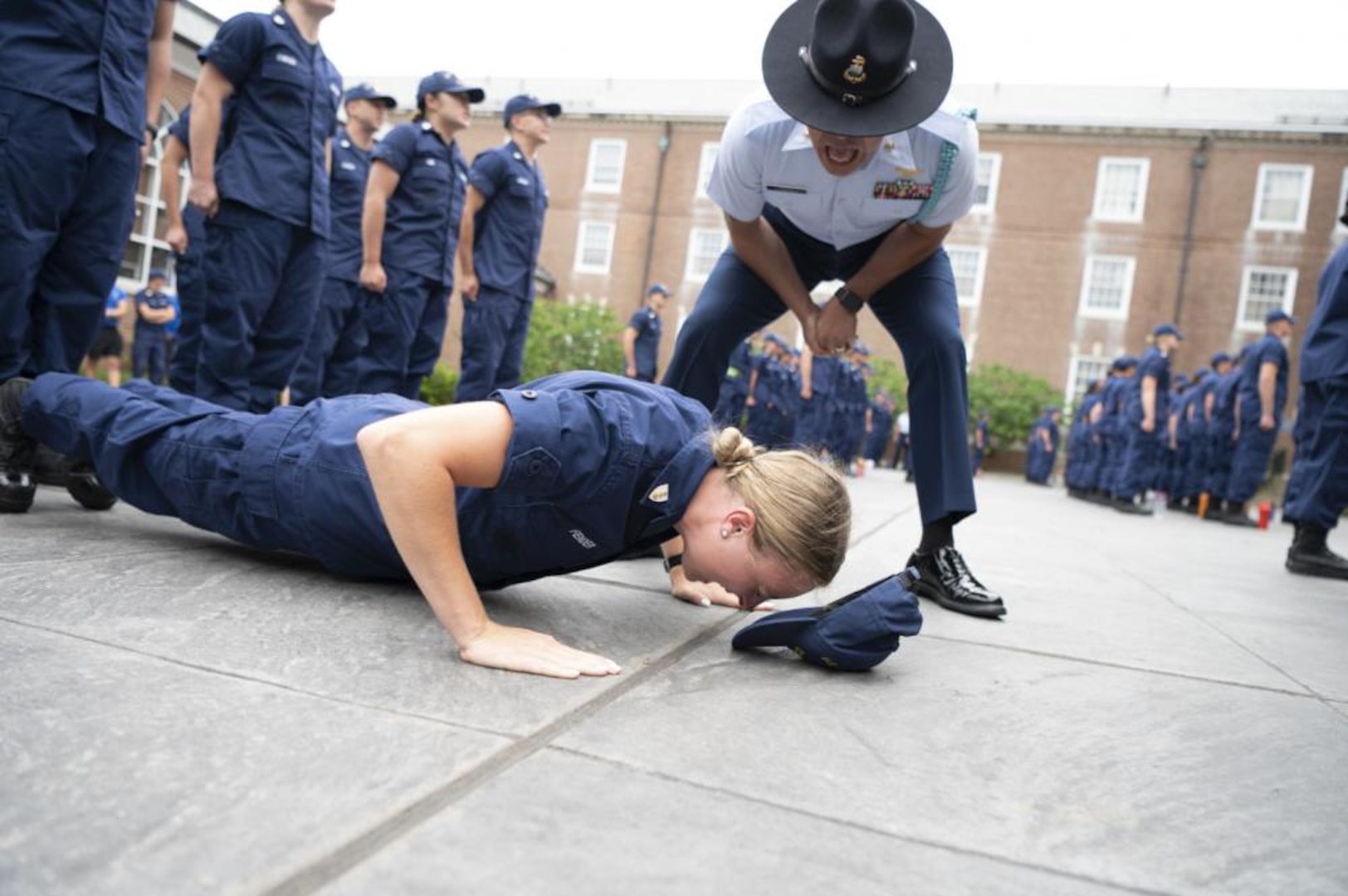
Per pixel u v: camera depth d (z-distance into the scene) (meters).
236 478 2.01
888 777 1.24
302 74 3.61
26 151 2.48
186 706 1.21
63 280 2.74
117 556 2.06
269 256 3.58
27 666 1.29
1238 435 9.14
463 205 5.41
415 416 1.49
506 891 0.84
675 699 1.49
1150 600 3.13
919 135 2.28
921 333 2.60
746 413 9.77
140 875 0.81
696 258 23.84
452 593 1.54
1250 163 21.20
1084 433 13.03
